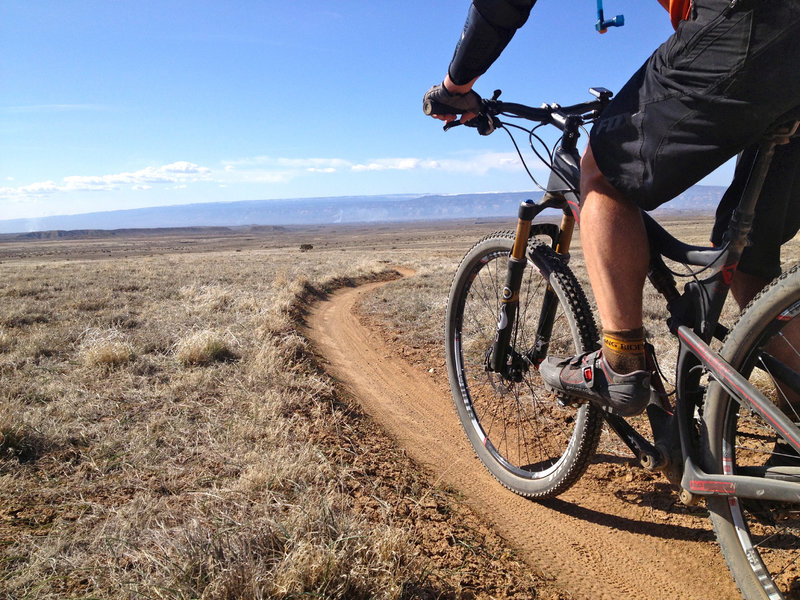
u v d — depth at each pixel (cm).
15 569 211
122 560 216
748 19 134
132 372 511
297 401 439
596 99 223
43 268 2961
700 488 180
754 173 163
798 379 170
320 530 224
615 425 226
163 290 1377
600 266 190
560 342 339
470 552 243
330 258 4800
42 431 353
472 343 603
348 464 326
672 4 167
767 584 168
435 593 209
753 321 166
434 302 1179
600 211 189
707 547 248
